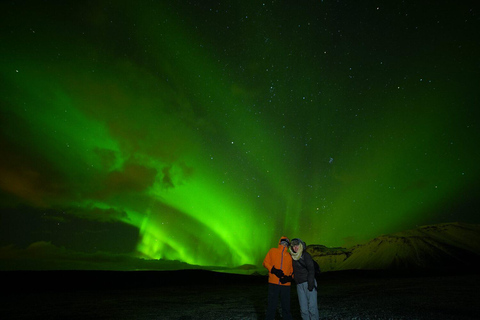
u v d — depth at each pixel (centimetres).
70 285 1925
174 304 1136
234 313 895
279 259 561
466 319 683
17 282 1852
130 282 2209
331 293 1492
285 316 557
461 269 4075
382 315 770
